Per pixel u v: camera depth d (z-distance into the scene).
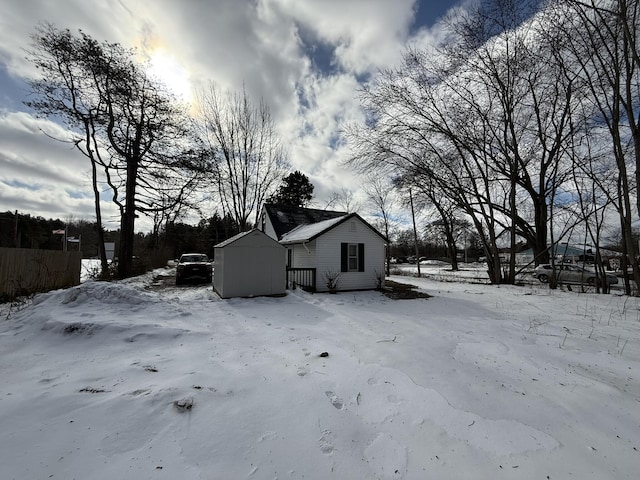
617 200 11.76
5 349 4.25
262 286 9.71
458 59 13.49
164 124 16.06
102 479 1.85
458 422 2.67
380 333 5.53
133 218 16.83
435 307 8.38
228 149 23.42
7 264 8.28
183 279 13.95
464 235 32.56
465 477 2.05
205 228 39.31
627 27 8.50
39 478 1.83
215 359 4.02
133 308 6.36
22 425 2.30
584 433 2.54
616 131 9.82
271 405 2.84
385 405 2.95
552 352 4.51
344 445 2.35
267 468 2.05
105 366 3.64
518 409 2.89
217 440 2.29
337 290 11.88
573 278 16.39
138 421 2.44
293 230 15.48
